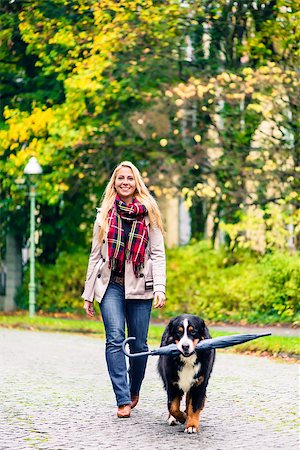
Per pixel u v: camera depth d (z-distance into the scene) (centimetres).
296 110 2125
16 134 2380
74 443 779
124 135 2395
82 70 2192
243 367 1333
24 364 1351
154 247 925
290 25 2111
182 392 846
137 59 2262
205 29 2281
